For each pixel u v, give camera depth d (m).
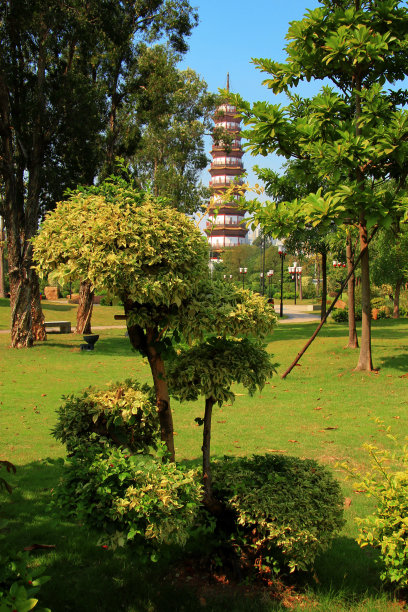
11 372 14.46
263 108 10.82
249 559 3.99
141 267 3.71
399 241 23.70
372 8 11.73
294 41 11.73
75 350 19.33
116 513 3.35
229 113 116.50
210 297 3.99
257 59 11.99
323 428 8.57
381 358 14.19
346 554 4.42
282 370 13.86
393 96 12.95
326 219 9.73
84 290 25.83
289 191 15.12
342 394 11.20
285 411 9.90
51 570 4.00
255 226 11.37
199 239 3.93
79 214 3.77
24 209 20.12
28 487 5.74
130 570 4.04
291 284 85.44
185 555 4.23
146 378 13.62
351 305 16.52
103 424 4.37
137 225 3.61
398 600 3.73
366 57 11.16
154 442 4.66
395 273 32.03
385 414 9.44
